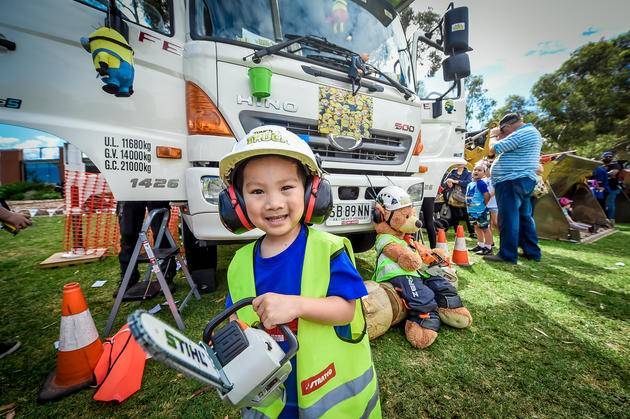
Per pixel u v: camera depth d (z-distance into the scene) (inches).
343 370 31.9
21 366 66.1
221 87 80.0
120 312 91.9
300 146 30.6
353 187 105.1
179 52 82.4
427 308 77.0
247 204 32.6
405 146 115.6
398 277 82.7
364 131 102.3
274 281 33.0
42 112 64.7
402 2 152.1
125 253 99.1
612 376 63.1
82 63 69.6
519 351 72.2
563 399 56.6
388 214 87.7
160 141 78.6
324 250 31.8
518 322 86.7
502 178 140.3
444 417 52.2
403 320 86.4
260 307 26.5
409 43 141.6
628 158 804.0
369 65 108.0
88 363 59.5
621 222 320.2
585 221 266.8
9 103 61.5
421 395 57.4
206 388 59.1
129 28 73.7
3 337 78.5
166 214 92.4
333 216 95.5
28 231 230.8
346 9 115.4
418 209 117.0
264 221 31.9
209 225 80.7
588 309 94.9
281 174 31.1
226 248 178.2
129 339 62.8
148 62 76.8
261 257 34.7
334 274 31.2
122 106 73.8
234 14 90.6
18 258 153.9
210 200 80.1
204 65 79.0
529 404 55.4
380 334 76.4
